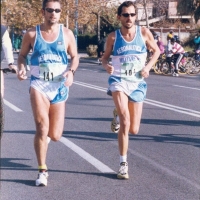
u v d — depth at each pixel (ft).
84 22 158.20
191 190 24.39
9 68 24.16
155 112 48.01
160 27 167.63
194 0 161.17
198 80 86.28
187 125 41.27
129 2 25.64
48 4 23.71
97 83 77.30
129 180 25.88
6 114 45.42
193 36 171.53
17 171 27.12
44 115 24.07
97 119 43.68
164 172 27.37
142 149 32.68
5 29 23.31
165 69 98.02
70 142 34.27
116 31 26.14
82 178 26.09
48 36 24.11
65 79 24.21
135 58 25.90
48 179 25.81
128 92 25.89
